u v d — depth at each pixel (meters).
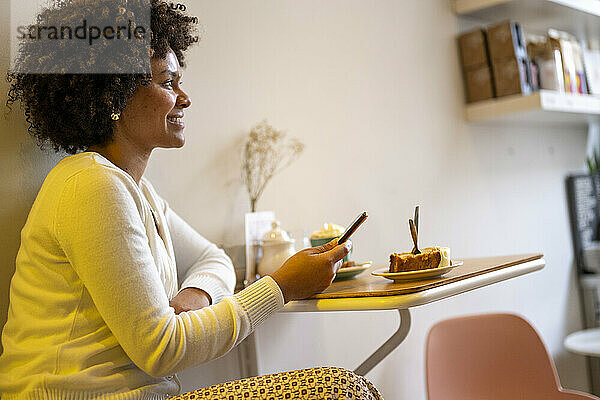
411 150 2.14
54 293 0.98
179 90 1.20
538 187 2.67
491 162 2.46
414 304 1.00
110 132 1.12
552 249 2.70
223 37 1.66
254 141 1.68
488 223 2.41
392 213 2.05
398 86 2.12
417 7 2.22
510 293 2.49
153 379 1.01
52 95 1.10
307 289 1.08
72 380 0.93
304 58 1.85
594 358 2.81
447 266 1.17
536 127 2.70
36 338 0.98
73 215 0.93
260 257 1.53
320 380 0.93
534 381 1.74
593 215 2.88
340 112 1.93
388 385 2.02
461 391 1.76
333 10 1.95
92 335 0.96
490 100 2.31
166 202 1.45
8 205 1.27
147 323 0.91
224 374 1.61
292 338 1.78
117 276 0.91
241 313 1.00
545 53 2.35
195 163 1.59
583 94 2.48
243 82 1.70
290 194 1.78
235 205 1.66
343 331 1.91
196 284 1.22
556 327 2.68
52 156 1.34
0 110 1.26
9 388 0.98
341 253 1.13
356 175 1.96
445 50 2.31
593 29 2.69
